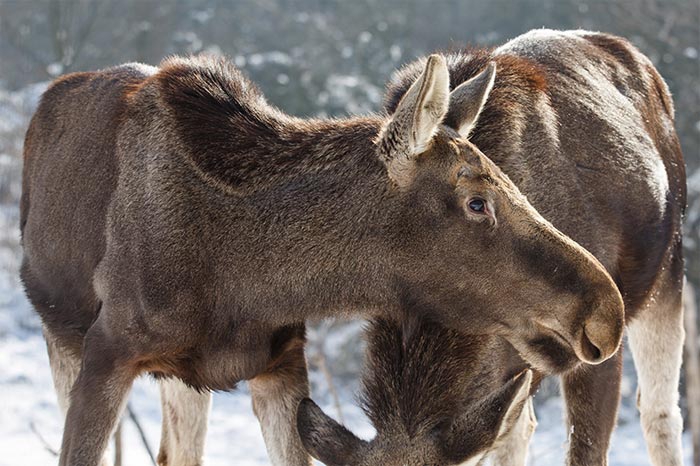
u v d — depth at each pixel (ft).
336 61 180.75
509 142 40.42
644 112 48.88
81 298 43.98
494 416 33.45
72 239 44.21
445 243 37.01
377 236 38.06
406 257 37.73
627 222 44.52
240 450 76.02
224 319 40.09
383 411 36.17
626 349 100.01
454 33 196.65
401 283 38.09
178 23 204.64
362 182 38.45
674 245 49.47
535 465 71.41
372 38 192.95
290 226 39.11
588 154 43.55
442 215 36.96
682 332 50.42
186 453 46.85
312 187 39.11
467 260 36.83
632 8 144.87
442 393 36.35
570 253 35.76
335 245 38.65
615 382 42.75
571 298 35.60
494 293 36.73
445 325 37.86
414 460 34.32
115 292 40.45
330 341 95.25
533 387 42.34
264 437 43.24
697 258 107.04
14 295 110.42
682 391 88.48
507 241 36.29
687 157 129.18
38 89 151.64
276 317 39.96
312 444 34.94
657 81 52.03
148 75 45.42
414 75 41.63
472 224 36.58
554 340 36.73
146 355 40.09
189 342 40.06
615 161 44.37
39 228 47.03
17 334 101.24
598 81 46.47
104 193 42.60
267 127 40.40
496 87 41.24
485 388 37.93
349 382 91.15
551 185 41.42
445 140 36.94
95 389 39.68
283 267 39.27
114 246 40.83
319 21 196.54
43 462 65.05
